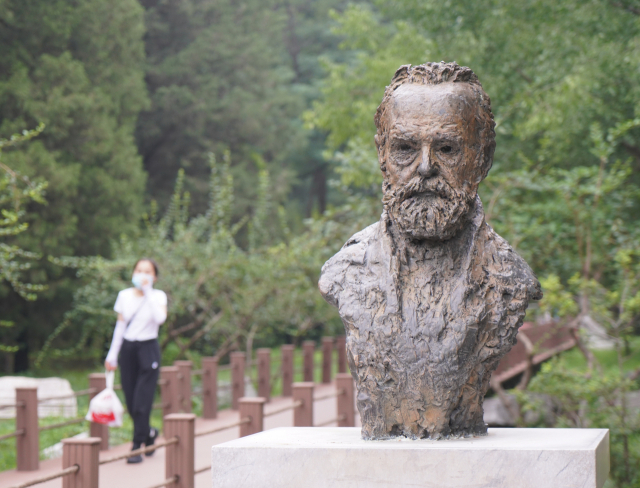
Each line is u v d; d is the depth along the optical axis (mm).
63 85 14906
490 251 3494
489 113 3490
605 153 7672
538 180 8109
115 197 15945
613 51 9070
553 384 6371
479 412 3488
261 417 6340
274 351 21562
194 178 21672
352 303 3467
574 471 3014
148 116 21312
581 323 7102
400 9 12602
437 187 3301
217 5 22562
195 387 12727
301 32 31609
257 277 12742
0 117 14461
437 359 3311
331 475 3189
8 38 14844
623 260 6703
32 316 15430
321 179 32469
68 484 4574
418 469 3109
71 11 15516
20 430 6895
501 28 10352
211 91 21750
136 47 17984
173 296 12195
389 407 3395
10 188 8070
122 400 12023
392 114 3381
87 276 14766
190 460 5426
